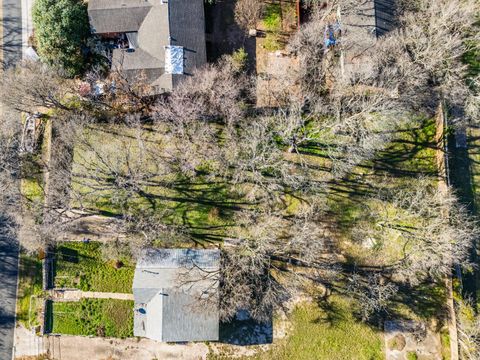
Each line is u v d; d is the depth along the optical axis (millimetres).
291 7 39000
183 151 38375
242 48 36969
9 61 39469
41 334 37281
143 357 37125
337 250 37719
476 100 35188
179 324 33750
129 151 37500
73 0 36625
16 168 38281
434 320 36844
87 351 37281
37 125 38781
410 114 37875
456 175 37938
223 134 38562
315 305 37219
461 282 36031
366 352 36719
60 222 36438
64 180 37625
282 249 36312
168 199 38406
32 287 37844
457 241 33500
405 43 34312
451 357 36094
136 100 37281
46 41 35250
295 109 34969
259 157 35312
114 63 36312
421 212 35688
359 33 35500
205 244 37656
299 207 38000
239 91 37250
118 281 37594
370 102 34156
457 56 35000
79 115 38344
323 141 37844
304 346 36844
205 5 38375
